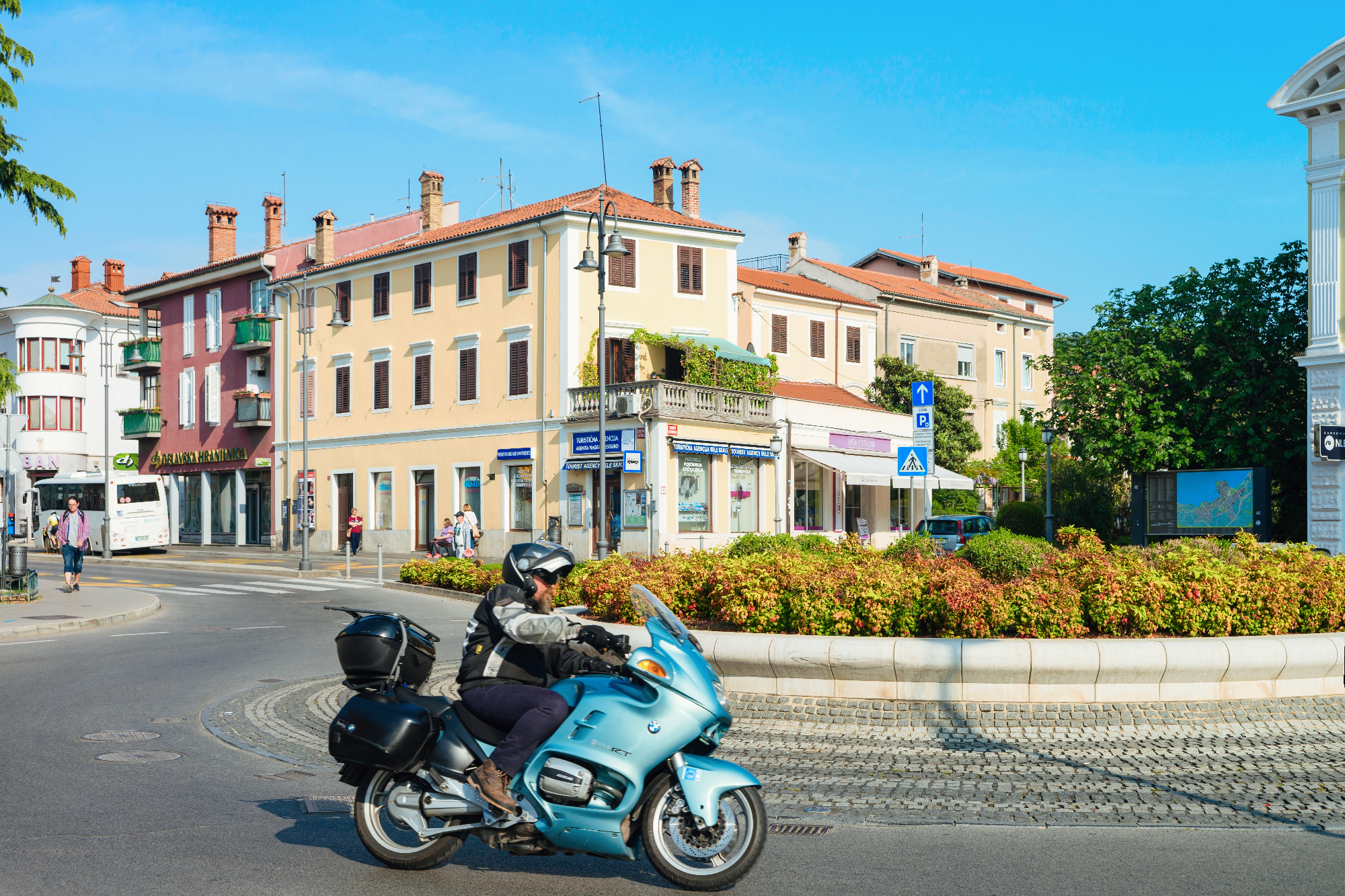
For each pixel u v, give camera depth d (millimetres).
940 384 50344
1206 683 9938
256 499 49906
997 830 6824
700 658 5801
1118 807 7320
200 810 7363
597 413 36375
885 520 45250
